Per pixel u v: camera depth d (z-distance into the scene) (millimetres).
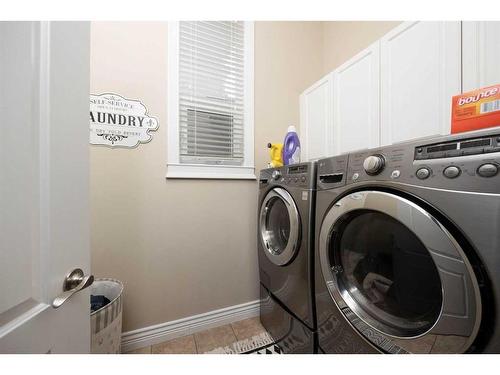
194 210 1530
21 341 406
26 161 426
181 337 1464
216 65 1630
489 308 523
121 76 1315
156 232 1420
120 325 1102
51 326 479
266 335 1470
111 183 1304
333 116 1473
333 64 1929
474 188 520
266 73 1778
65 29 525
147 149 1391
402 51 1055
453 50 867
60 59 507
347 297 888
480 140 518
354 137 1313
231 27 1668
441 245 569
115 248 1315
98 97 1262
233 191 1654
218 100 1641
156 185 1418
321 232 959
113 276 1311
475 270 532
